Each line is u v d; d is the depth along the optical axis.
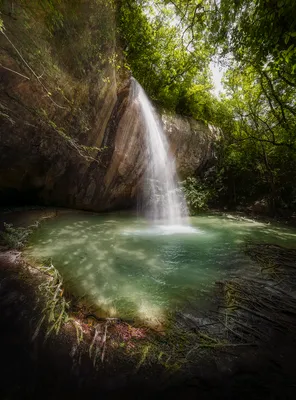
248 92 10.18
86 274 3.48
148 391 1.61
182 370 1.81
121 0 6.67
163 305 2.78
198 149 11.59
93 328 2.29
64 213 7.36
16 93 4.65
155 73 9.44
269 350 2.09
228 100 11.63
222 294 3.13
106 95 6.49
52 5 4.07
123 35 7.73
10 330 2.09
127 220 7.97
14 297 2.59
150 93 9.58
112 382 1.67
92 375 1.72
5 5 3.43
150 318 2.51
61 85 5.14
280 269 4.08
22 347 1.91
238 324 2.46
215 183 12.22
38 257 3.85
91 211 8.48
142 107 8.19
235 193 11.97
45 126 5.60
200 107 11.78
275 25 4.13
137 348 2.05
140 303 2.80
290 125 9.05
